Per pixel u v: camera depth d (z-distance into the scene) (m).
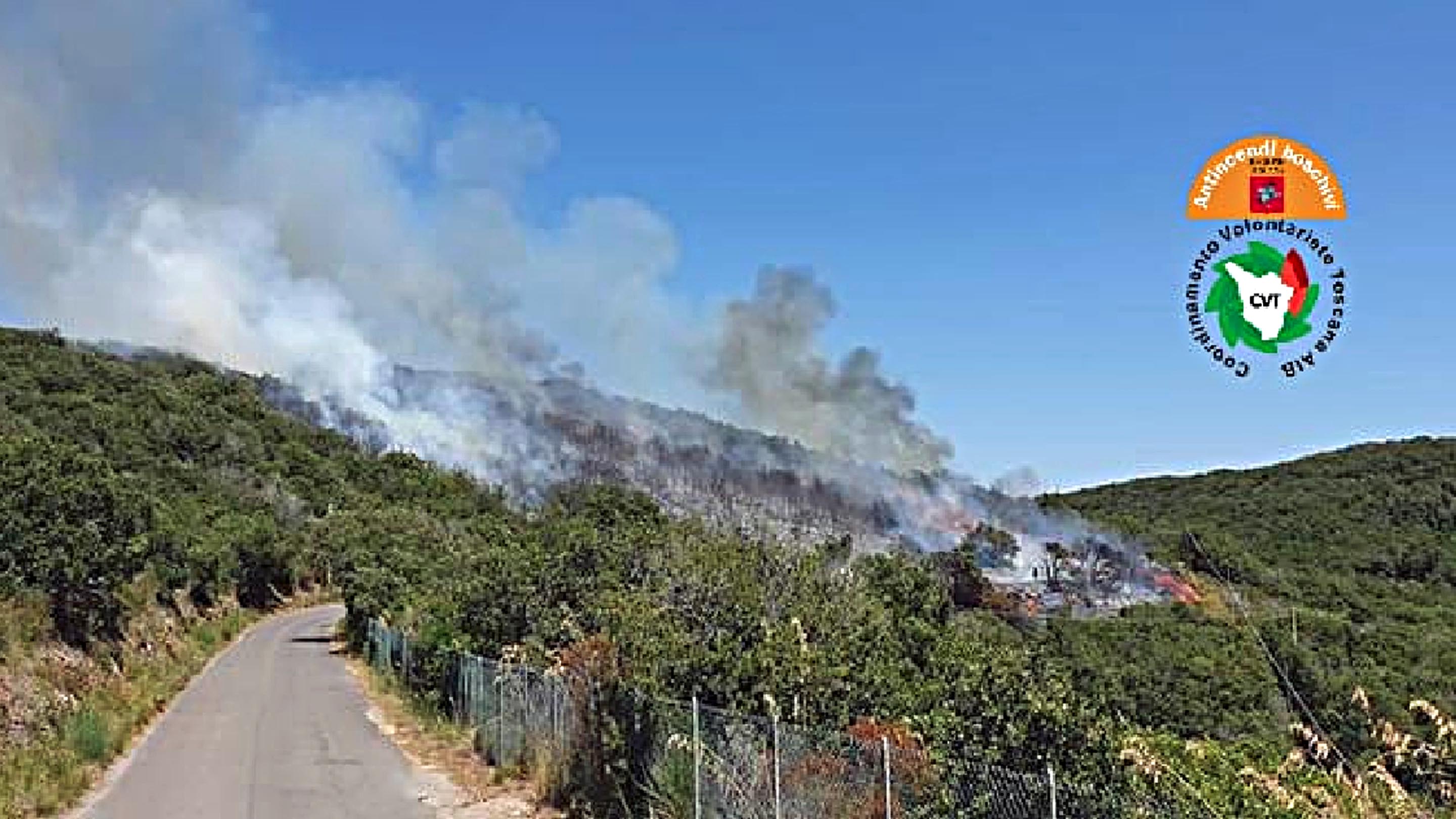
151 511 44.09
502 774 16.97
